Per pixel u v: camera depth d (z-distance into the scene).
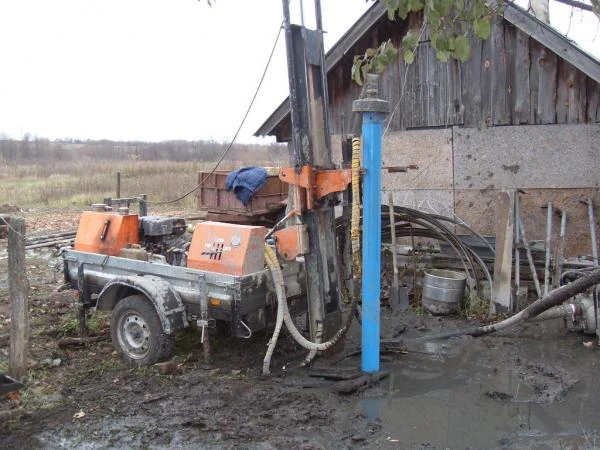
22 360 5.64
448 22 3.70
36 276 10.60
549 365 6.11
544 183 8.58
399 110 9.44
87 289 6.93
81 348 6.73
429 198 9.34
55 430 4.87
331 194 6.07
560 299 6.08
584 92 8.23
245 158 65.38
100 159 70.38
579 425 4.86
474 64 8.83
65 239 14.41
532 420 4.97
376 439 4.68
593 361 6.23
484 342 6.88
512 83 8.63
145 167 42.72
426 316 7.93
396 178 9.55
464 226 8.47
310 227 6.01
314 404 5.29
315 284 6.07
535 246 8.19
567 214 8.47
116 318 6.27
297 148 5.78
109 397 5.45
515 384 5.73
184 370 6.04
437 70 9.09
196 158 69.69
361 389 5.57
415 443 4.61
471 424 4.92
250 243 5.79
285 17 5.62
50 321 7.71
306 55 5.74
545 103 8.47
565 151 8.42
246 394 5.49
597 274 5.88
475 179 8.99
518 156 8.70
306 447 4.54
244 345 6.73
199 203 13.06
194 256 6.04
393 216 8.32
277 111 9.76
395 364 6.28
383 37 9.36
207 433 4.79
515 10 8.02
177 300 6.01
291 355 6.50
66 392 5.57
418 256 9.02
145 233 6.96
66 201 25.05
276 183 12.38
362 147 5.68
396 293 8.20
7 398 5.34
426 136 9.27
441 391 5.58
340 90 9.68
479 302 7.95
